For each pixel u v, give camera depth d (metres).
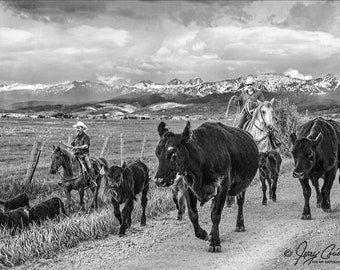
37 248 8.95
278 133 26.34
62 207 12.79
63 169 14.05
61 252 9.08
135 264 8.16
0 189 16.81
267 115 13.88
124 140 50.19
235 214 12.29
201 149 8.51
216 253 8.67
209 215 12.31
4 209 12.94
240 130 10.46
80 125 14.69
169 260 8.34
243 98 14.74
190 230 10.68
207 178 8.62
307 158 10.79
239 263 8.04
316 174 11.59
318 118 12.23
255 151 10.16
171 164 7.97
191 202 8.96
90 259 8.55
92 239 10.08
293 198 14.71
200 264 8.04
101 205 14.54
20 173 21.12
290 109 26.92
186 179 8.59
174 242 9.62
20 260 8.55
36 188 17.30
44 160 27.88
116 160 28.09
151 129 83.38
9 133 54.81
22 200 13.09
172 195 13.50
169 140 8.04
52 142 42.16
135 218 12.04
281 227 10.62
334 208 12.68
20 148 36.44
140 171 11.91
